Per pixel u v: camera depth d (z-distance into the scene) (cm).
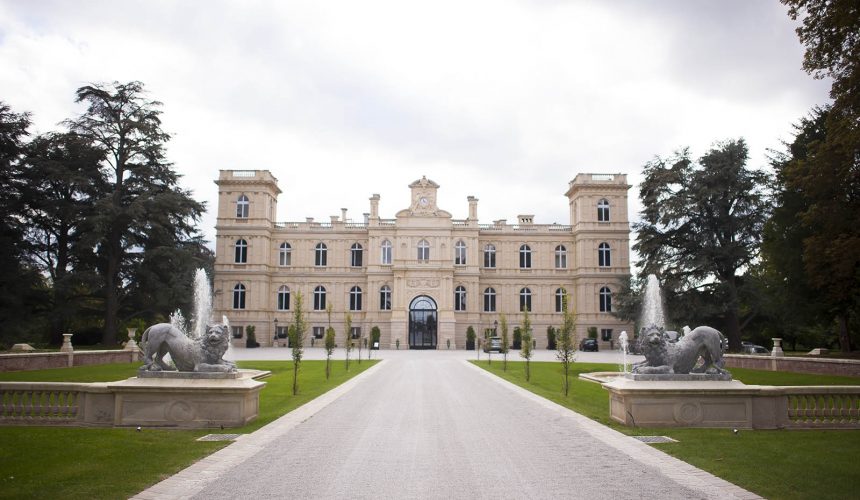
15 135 5128
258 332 7394
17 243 5094
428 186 7475
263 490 942
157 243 5712
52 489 922
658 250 5962
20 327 4612
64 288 4991
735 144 5600
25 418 1472
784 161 4075
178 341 1534
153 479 988
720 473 1046
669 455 1189
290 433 1414
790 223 3925
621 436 1383
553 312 7650
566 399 2142
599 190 7506
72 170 5394
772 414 1484
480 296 7681
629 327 7306
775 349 3841
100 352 3875
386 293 7488
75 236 5466
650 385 1505
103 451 1179
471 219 7600
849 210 2808
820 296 3994
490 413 1778
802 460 1135
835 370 3259
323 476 1030
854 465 1097
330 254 7719
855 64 2266
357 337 7538
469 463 1136
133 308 5791
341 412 1769
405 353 6081
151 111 5788
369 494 928
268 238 7594
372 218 7550
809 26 2348
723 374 1540
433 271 7300
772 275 4412
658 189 5866
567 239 7756
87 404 1467
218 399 1471
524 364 4241
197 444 1264
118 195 5456
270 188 7681
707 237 5616
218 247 7462
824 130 3781
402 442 1330
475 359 4888
